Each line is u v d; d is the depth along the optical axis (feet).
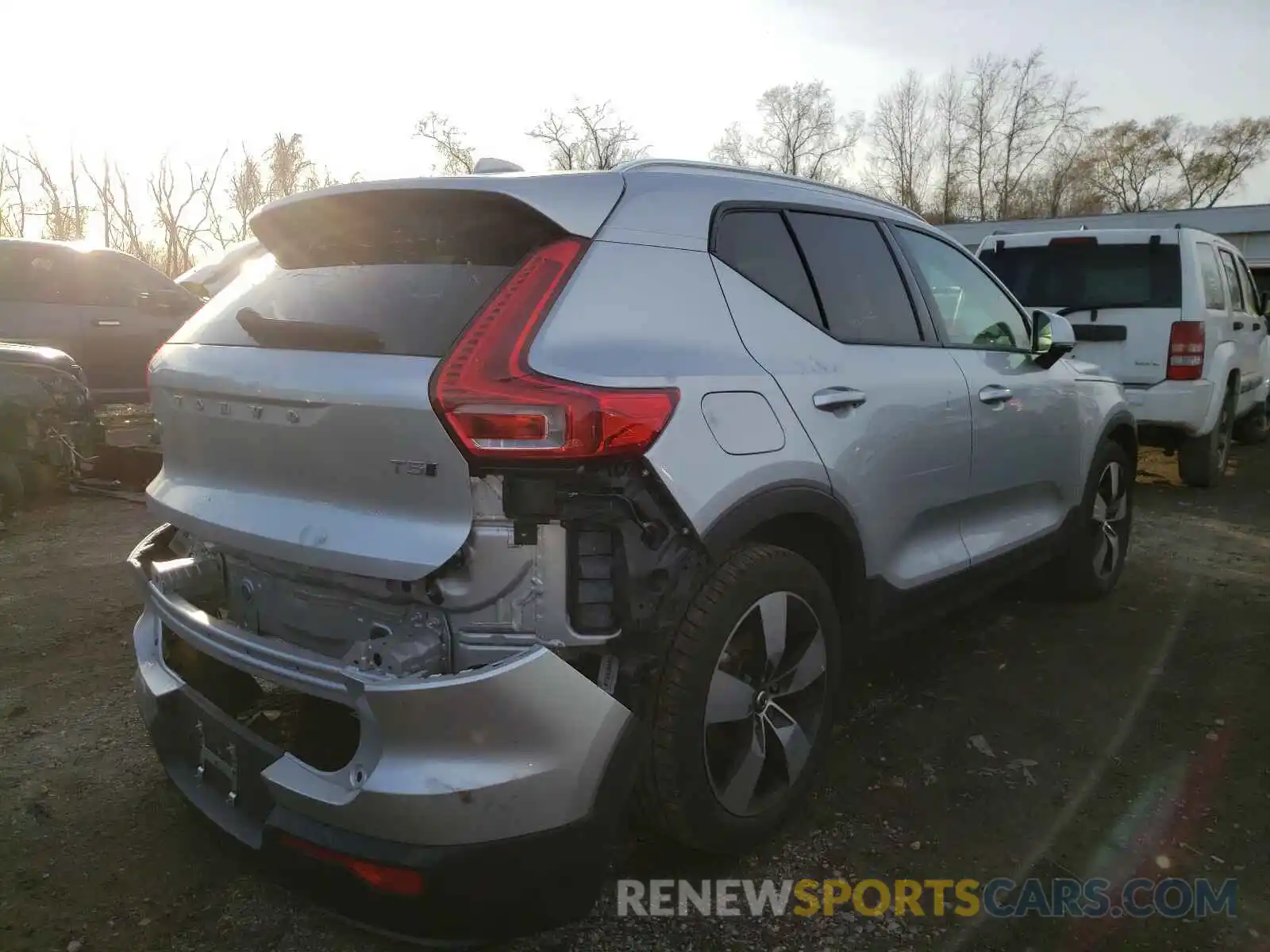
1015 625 15.14
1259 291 32.65
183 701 8.24
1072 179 193.98
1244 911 8.26
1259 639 14.48
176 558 9.60
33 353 22.04
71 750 10.95
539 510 6.73
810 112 144.87
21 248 29.63
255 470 7.99
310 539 7.32
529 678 6.57
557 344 7.11
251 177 81.61
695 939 7.88
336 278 8.34
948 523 11.62
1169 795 10.07
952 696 12.48
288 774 7.02
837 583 9.79
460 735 6.53
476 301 7.38
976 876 8.74
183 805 9.73
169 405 8.91
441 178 8.11
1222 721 11.75
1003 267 26.27
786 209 10.02
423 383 6.84
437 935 6.74
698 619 7.70
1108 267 24.82
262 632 8.48
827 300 10.08
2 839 9.21
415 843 6.50
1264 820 9.62
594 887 7.09
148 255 84.69
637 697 7.34
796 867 8.83
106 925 8.02
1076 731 11.50
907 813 9.73
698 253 8.66
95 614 15.34
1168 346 24.00
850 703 12.26
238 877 8.68
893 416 10.09
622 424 6.95
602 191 8.13
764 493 8.16
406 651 6.97
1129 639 14.55
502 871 6.63
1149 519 22.74
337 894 6.81
